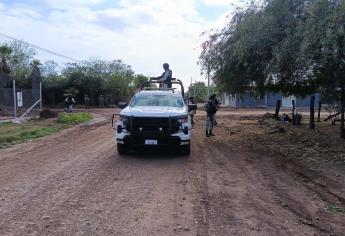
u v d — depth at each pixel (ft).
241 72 56.85
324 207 26.18
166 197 27.30
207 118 64.85
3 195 27.22
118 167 37.29
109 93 199.41
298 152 48.29
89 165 38.09
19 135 60.18
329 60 40.63
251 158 43.75
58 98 193.77
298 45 42.68
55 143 54.08
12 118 97.60
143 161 40.65
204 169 37.11
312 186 31.55
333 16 38.11
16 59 187.11
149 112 41.34
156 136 40.88
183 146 42.39
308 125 87.15
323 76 45.27
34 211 23.88
